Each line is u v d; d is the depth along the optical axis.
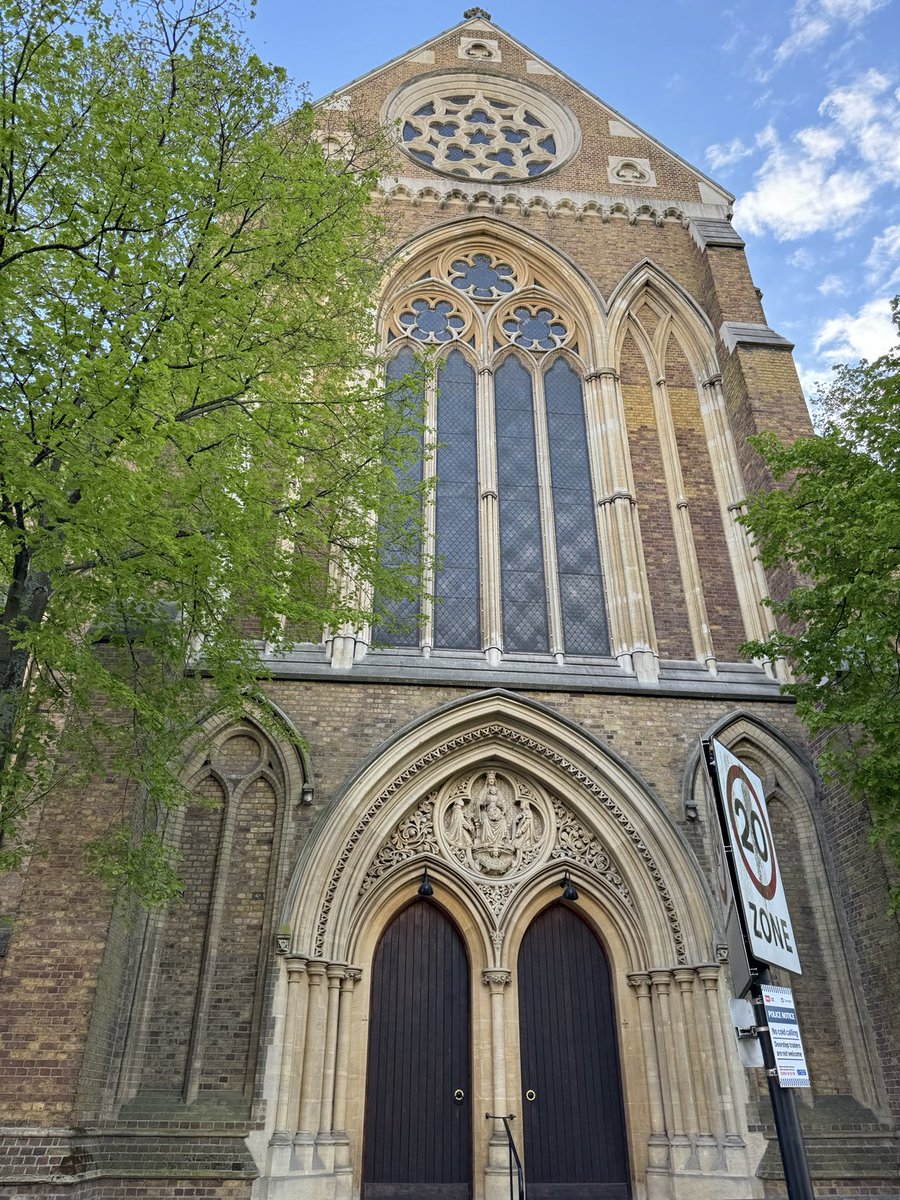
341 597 16.36
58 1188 10.67
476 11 27.17
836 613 13.28
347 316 15.13
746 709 16.45
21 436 9.40
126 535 10.14
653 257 22.39
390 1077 13.92
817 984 14.56
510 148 24.38
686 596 18.19
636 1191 13.34
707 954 14.20
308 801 14.55
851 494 12.73
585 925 15.33
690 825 15.25
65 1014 11.73
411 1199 13.19
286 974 13.32
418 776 15.35
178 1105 12.55
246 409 12.53
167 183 10.50
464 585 18.09
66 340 9.59
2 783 10.48
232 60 13.01
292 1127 12.55
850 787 12.92
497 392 20.38
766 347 19.88
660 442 19.95
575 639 17.78
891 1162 13.01
